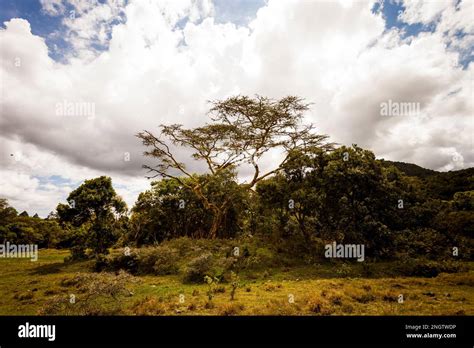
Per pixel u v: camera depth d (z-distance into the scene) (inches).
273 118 1071.0
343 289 482.9
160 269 735.1
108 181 1066.7
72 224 1045.2
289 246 896.9
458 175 1612.9
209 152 1222.9
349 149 861.2
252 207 1069.8
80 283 593.9
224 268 660.7
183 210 1249.4
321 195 853.2
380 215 803.4
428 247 780.6
